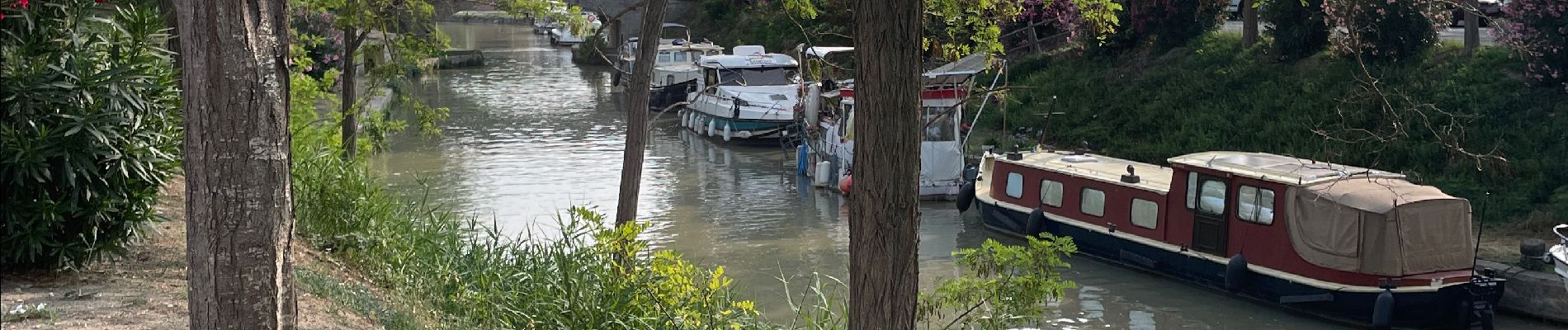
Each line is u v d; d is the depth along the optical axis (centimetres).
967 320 1194
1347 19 1155
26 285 995
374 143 2398
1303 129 2570
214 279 575
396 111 4050
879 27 739
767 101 3509
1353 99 1205
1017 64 3509
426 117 2412
